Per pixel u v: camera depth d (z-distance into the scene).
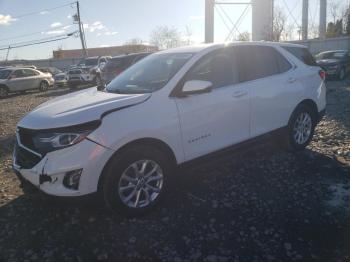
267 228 3.71
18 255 3.45
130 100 3.95
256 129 5.11
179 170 4.35
